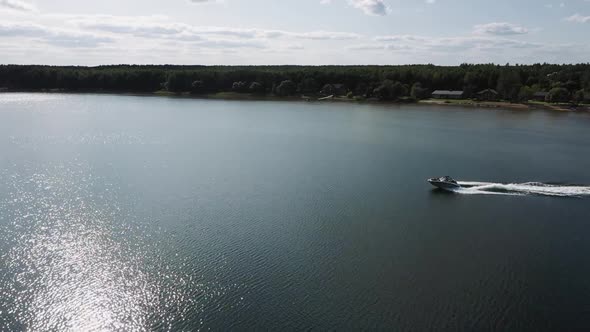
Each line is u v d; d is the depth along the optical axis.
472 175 111.44
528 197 95.31
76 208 84.88
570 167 120.62
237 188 98.19
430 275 62.53
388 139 161.75
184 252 68.06
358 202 90.56
